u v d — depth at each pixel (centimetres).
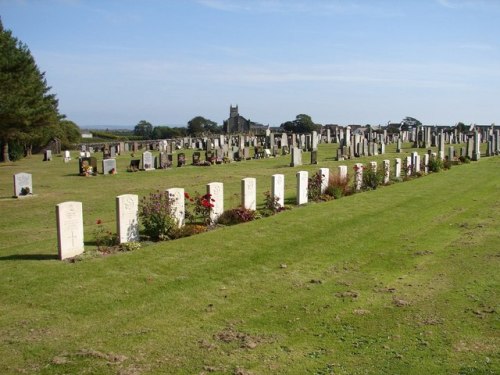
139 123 11581
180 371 751
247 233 1581
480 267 1251
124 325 911
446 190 2580
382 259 1340
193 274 1192
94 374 739
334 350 823
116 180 3122
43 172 3766
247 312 979
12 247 1469
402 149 5491
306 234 1588
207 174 3384
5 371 744
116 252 1359
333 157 4553
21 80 4634
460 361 784
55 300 1020
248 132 9344
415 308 997
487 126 8869
